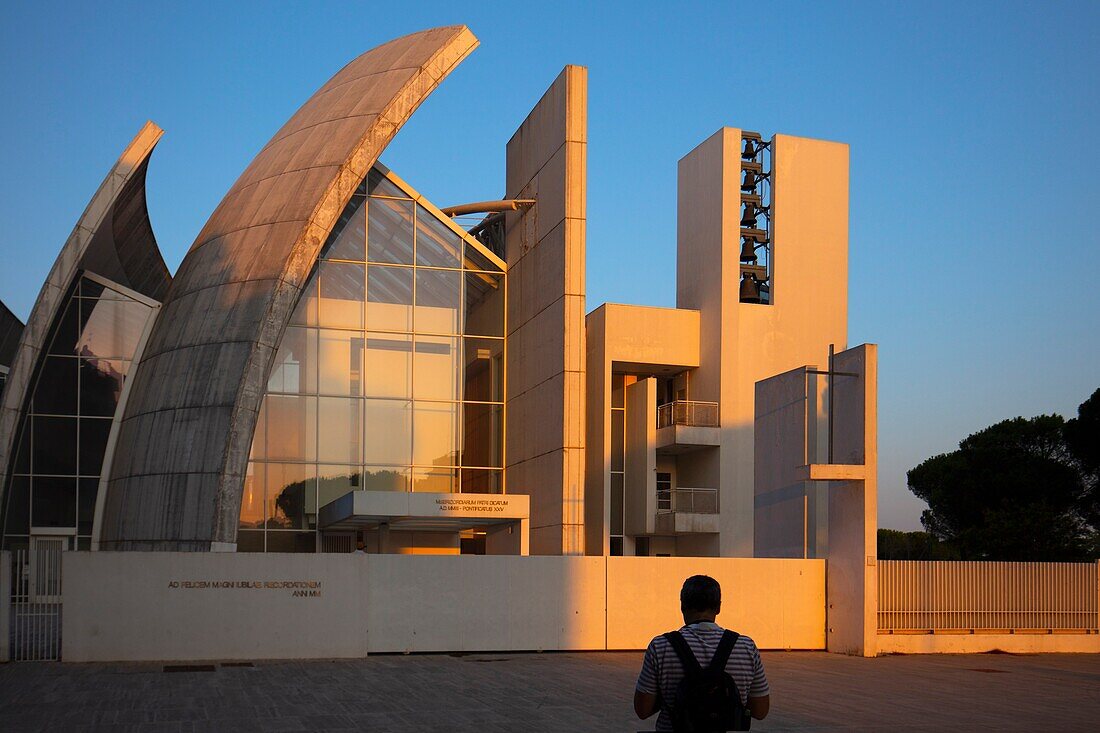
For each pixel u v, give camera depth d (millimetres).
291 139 30516
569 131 29641
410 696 14609
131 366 30672
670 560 21703
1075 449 48531
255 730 11844
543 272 30609
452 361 30703
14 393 29906
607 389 38656
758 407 26125
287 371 29031
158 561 18828
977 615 22906
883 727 12742
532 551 30281
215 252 29141
